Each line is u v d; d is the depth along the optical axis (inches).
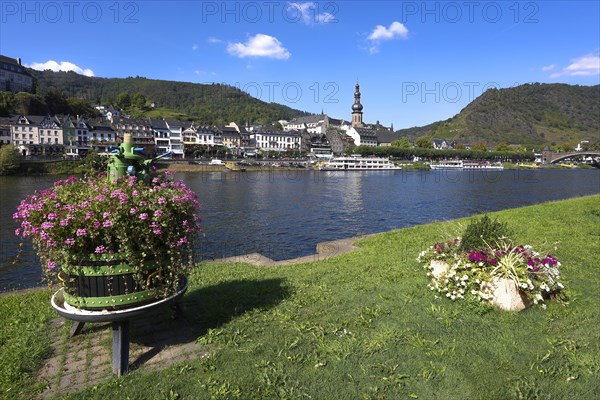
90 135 4089.6
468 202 1643.7
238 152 5142.7
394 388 159.5
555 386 161.3
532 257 259.3
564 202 928.3
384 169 4825.3
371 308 238.8
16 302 264.2
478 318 222.4
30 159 2878.9
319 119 7007.9
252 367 173.3
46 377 169.8
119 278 172.1
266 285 292.0
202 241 846.5
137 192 171.3
